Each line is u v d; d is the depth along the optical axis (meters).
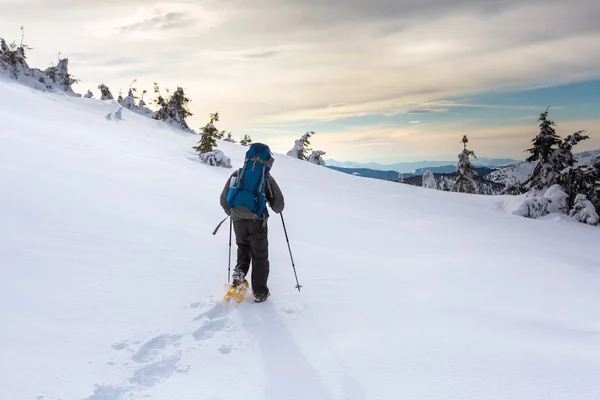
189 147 33.72
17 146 10.89
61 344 3.31
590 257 12.85
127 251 5.59
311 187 25.61
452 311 4.49
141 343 3.47
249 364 3.25
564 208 27.70
